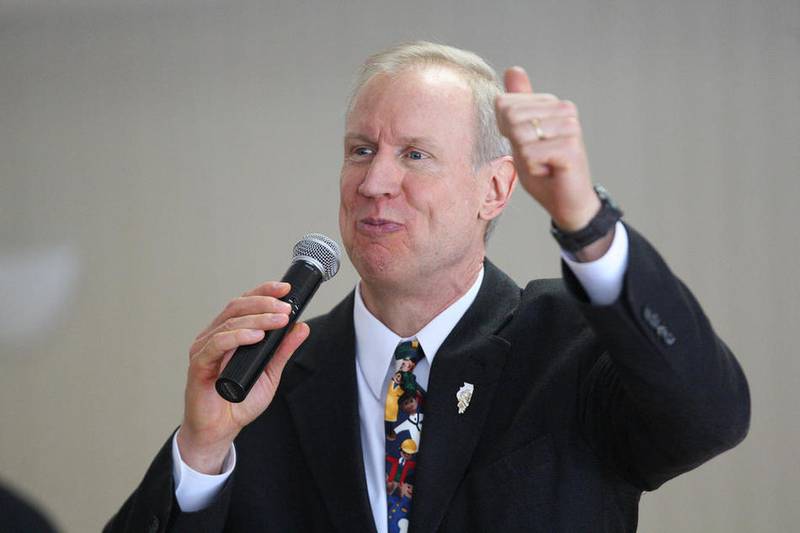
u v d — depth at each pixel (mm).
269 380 5949
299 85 14883
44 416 15586
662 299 4922
